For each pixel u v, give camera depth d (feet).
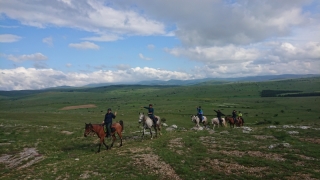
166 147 79.41
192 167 59.77
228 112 390.83
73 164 68.39
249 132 104.78
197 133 102.47
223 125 147.43
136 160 66.69
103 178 55.62
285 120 279.90
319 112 351.87
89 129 83.97
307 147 73.56
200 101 636.48
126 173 58.13
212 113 380.37
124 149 81.56
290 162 60.08
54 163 75.10
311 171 53.06
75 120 224.74
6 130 127.13
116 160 67.62
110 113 90.22
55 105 648.79
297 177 50.49
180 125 228.22
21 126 140.67
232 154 69.00
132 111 435.53
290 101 545.85
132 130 137.80
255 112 385.91
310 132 99.40
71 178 56.70
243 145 79.05
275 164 58.23
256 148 74.18
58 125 167.53
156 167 60.95
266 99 634.84
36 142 105.81
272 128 116.47
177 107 493.36
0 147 95.35
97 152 84.99
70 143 104.53
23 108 593.42
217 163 61.72
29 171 67.21
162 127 151.12
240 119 159.33
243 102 576.61
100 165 64.54
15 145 99.04
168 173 57.11
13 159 83.41
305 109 397.80
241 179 51.42
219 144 81.76
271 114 352.90
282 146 74.79
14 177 61.46
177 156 68.33
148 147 81.20
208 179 52.37
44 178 58.03
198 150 74.79
